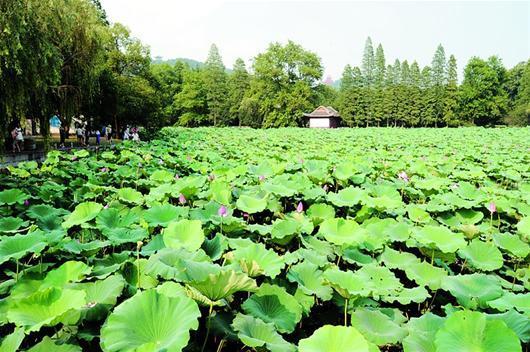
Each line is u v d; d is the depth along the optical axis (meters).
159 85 35.38
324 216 6.01
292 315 3.17
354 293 3.13
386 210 6.39
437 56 58.25
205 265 3.14
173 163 11.72
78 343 2.76
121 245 4.95
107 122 27.91
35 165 10.55
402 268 4.30
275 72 55.25
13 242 3.90
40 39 11.47
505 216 6.66
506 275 4.70
